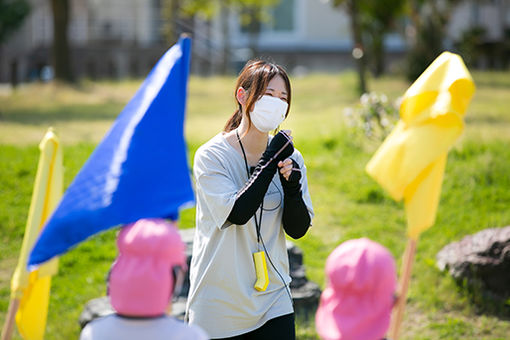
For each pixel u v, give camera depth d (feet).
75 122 116.37
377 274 17.71
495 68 259.39
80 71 236.02
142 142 21.54
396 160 23.20
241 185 25.80
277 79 25.44
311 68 278.87
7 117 123.03
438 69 23.50
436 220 62.13
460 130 23.13
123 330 18.75
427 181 23.16
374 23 217.97
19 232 59.72
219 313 25.16
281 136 24.89
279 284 26.11
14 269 54.03
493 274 47.96
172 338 18.84
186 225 61.93
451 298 47.85
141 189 21.01
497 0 271.90
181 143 22.38
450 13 199.82
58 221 20.39
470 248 49.75
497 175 71.26
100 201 20.47
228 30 260.21
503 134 92.84
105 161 21.24
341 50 278.05
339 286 17.97
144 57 239.91
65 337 42.93
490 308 46.93
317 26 277.85
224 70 233.76
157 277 18.22
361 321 17.81
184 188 21.88
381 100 89.25
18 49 269.03
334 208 67.82
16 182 70.18
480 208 64.59
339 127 102.27
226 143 26.13
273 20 276.41
